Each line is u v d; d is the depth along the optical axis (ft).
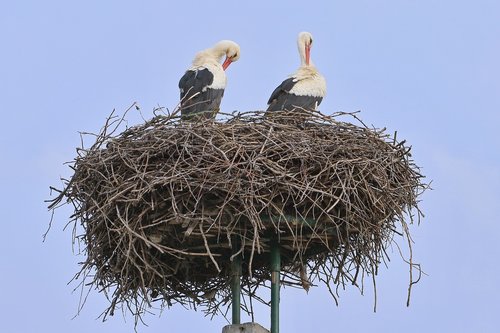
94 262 51.19
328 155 49.44
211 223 48.01
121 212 49.08
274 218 48.44
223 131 50.44
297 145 49.57
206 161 48.80
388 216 50.55
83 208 51.31
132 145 50.75
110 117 51.62
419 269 49.73
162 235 49.55
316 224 48.98
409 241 50.31
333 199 48.75
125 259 49.85
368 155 50.80
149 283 50.08
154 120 51.37
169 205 48.73
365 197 49.73
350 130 52.11
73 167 51.85
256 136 50.31
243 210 47.60
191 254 47.57
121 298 51.34
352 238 51.24
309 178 48.62
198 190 48.01
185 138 49.83
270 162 48.57
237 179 47.57
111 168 50.08
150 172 48.93
